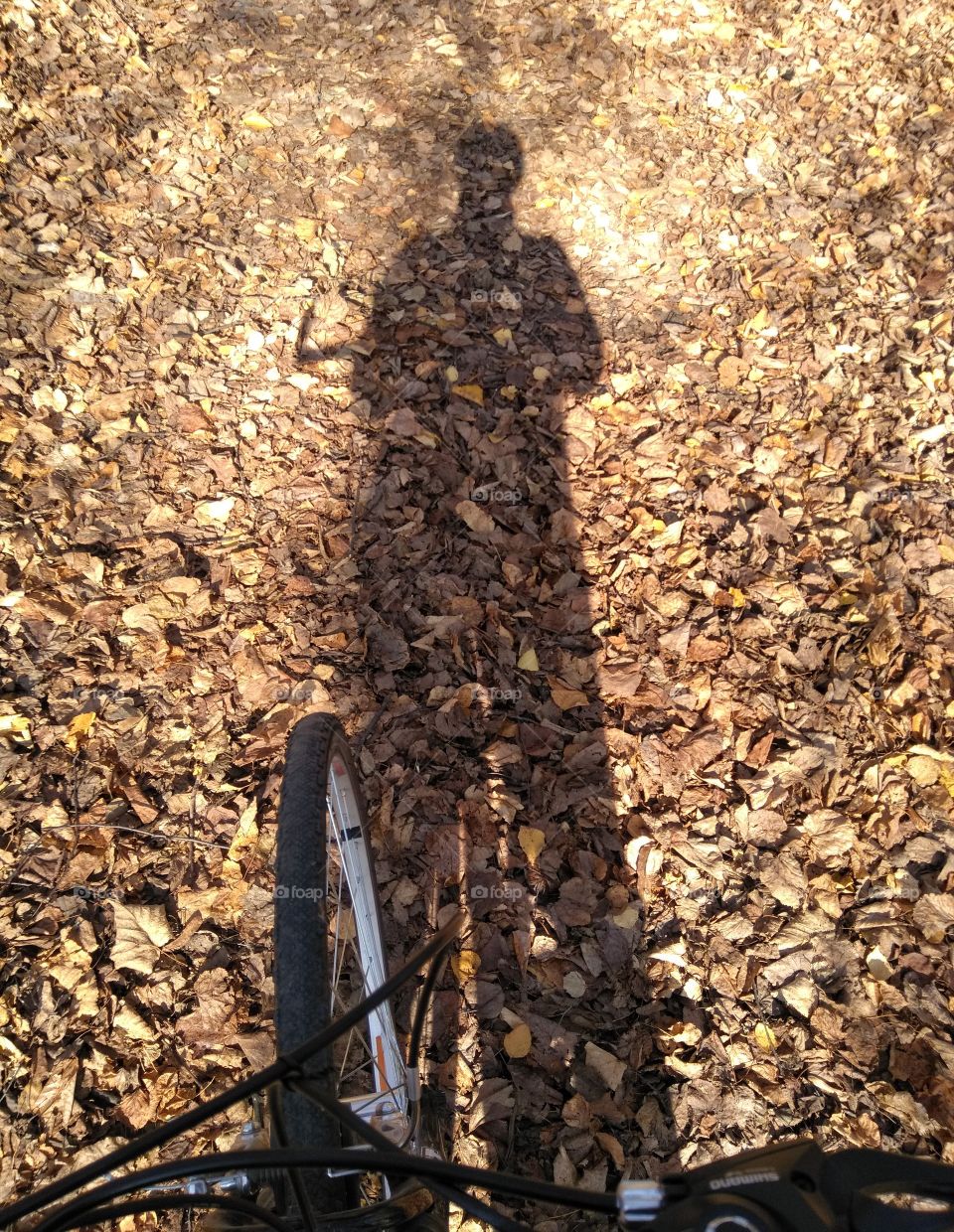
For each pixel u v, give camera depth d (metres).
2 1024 2.41
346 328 4.18
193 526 3.51
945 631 3.33
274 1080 1.17
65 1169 2.22
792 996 2.58
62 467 3.56
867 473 3.81
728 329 4.33
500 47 5.66
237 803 2.88
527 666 3.29
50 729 2.95
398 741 3.08
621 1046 2.51
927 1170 1.01
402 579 3.46
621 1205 0.97
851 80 5.52
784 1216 0.93
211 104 5.00
